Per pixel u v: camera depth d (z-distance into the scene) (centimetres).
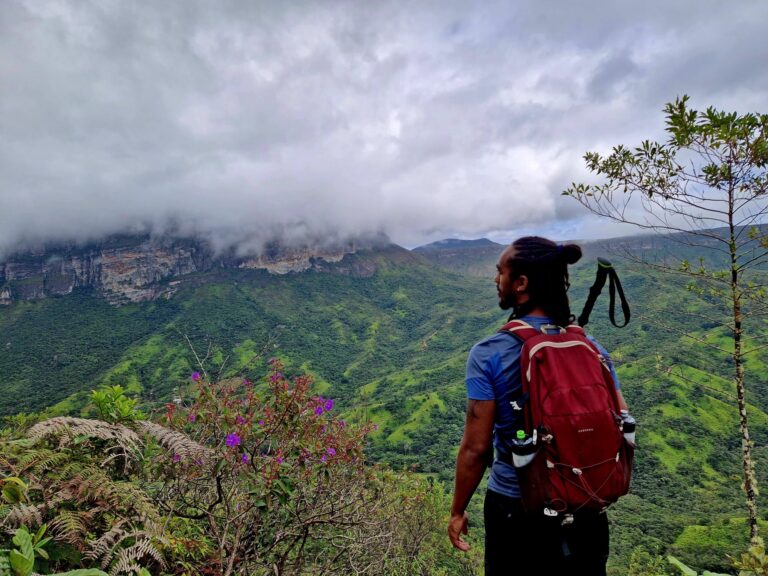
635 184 495
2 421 314
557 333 150
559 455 129
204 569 256
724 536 3856
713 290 475
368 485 445
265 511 288
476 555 1705
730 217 452
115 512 210
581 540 136
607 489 129
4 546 174
